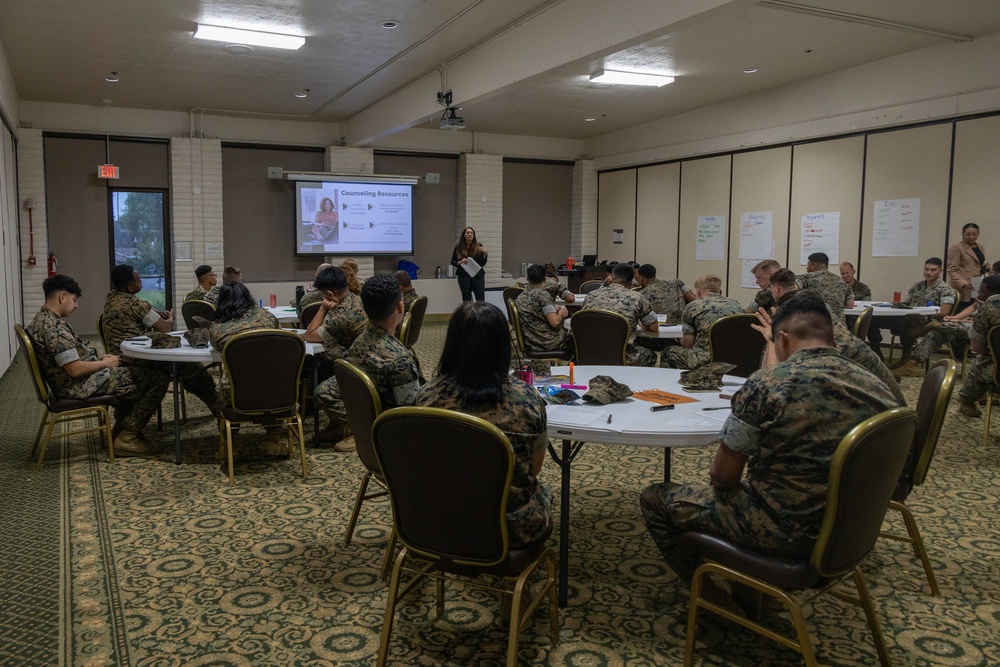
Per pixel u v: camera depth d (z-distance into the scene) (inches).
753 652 81.0
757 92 362.9
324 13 236.8
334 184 433.1
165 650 81.9
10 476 146.2
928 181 296.4
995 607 91.6
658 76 325.1
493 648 82.4
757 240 377.7
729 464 71.5
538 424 73.0
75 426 188.9
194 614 90.2
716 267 405.4
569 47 224.4
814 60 302.0
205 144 405.1
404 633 85.7
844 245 333.4
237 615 90.0
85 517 123.5
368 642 83.7
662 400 98.3
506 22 248.4
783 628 86.5
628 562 105.1
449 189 478.9
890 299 315.6
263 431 184.1
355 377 93.3
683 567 83.5
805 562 68.3
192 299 256.7
